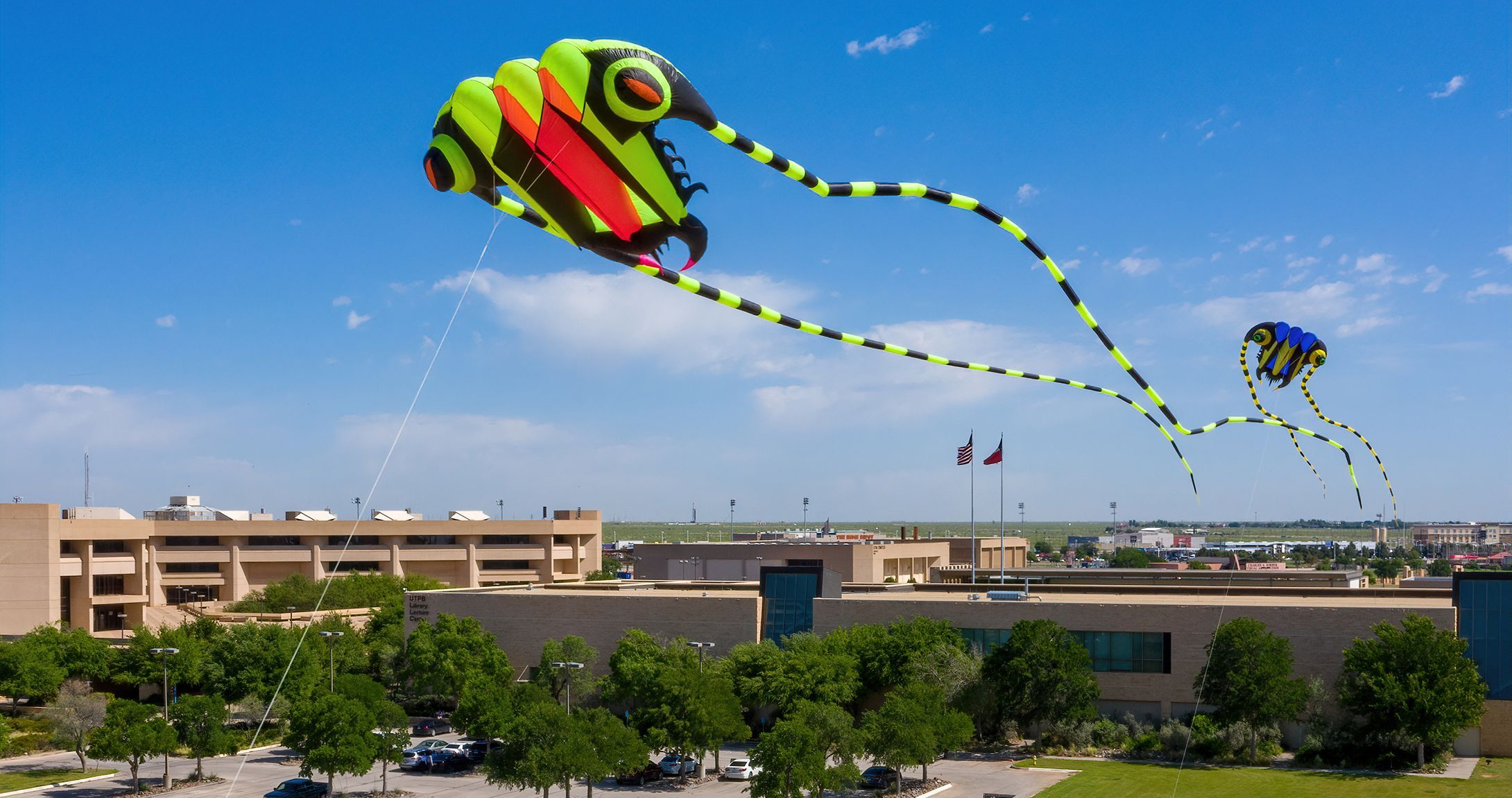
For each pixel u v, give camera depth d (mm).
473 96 21969
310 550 173500
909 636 91562
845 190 22078
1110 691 92000
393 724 81625
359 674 104625
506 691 87438
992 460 138875
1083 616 93312
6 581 139625
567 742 68562
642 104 20281
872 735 72625
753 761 66438
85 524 149375
